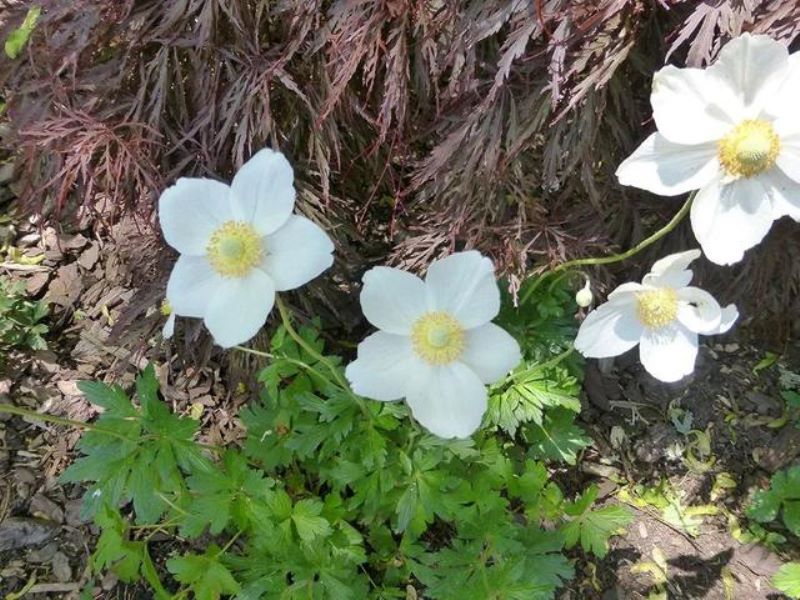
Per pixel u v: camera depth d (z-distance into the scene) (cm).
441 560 29
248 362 36
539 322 33
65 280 41
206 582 28
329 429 30
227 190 23
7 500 34
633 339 26
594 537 30
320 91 32
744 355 40
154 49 32
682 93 22
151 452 28
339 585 28
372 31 29
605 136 33
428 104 33
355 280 38
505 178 33
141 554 28
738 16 26
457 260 23
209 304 23
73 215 36
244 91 30
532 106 30
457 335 24
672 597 34
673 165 23
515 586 28
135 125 30
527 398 31
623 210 35
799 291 37
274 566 28
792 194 23
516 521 35
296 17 30
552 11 27
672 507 36
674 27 30
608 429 38
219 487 28
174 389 38
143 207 33
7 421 36
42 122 30
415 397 24
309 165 34
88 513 28
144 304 33
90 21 30
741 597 34
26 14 32
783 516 33
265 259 23
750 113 22
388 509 31
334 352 37
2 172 44
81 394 38
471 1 29
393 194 39
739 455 37
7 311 39
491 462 31
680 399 39
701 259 36
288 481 34
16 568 33
